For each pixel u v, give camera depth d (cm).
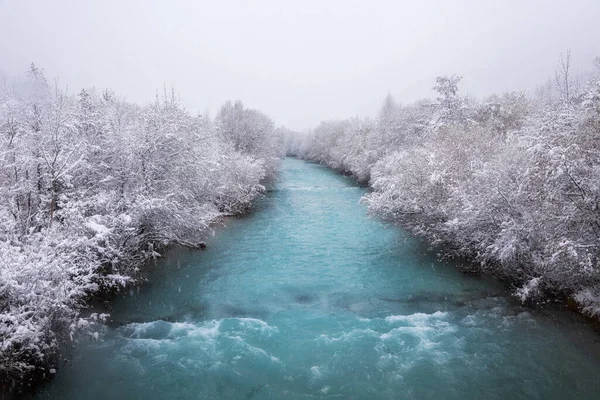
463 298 1237
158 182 1505
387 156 2980
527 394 789
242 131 4066
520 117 2247
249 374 855
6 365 738
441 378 838
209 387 813
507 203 1215
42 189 1149
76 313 909
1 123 1152
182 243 1680
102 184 1349
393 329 1045
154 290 1307
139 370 864
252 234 2036
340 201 3073
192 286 1349
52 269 793
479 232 1346
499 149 1509
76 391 792
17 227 979
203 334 1020
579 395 783
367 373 857
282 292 1309
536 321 1067
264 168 4062
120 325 1067
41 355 766
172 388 809
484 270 1421
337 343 975
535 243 1177
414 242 1833
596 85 1035
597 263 986
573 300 1119
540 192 1113
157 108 1689
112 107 1575
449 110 2702
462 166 1580
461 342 975
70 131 1252
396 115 3900
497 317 1101
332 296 1277
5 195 1059
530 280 1204
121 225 1198
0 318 706
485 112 2595
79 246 996
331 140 6325
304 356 921
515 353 924
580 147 997
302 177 4856
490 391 799
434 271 1482
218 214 2306
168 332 1032
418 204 1644
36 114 1177
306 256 1678
